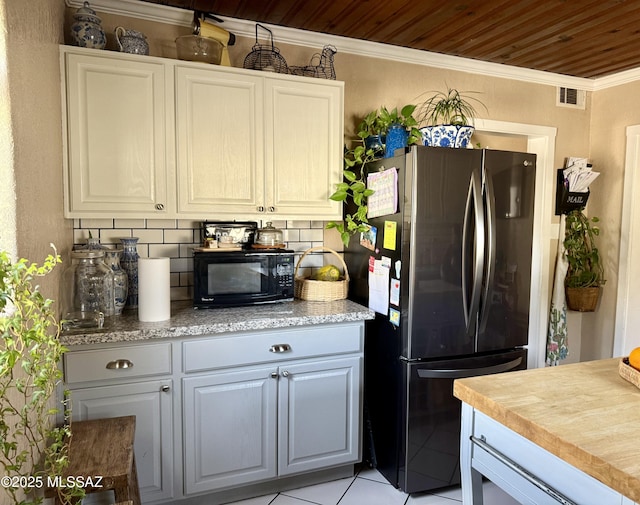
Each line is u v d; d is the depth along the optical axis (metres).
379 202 2.47
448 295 2.28
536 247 3.51
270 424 2.19
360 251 2.70
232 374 2.11
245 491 2.27
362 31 2.66
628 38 2.72
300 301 2.59
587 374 1.46
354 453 2.39
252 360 2.13
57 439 1.22
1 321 0.97
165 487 2.03
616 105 3.42
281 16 2.47
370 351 2.60
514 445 1.20
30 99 1.49
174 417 2.03
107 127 2.08
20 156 1.37
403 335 2.27
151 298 2.07
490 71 3.20
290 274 2.49
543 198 3.47
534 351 3.52
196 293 2.29
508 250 2.39
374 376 2.55
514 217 2.39
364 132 2.67
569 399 1.25
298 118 2.44
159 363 1.98
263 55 2.46
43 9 1.68
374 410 2.56
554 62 3.14
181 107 2.20
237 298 2.36
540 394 1.29
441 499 2.31
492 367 2.37
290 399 2.23
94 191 2.07
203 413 2.07
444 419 2.32
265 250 2.43
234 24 2.52
